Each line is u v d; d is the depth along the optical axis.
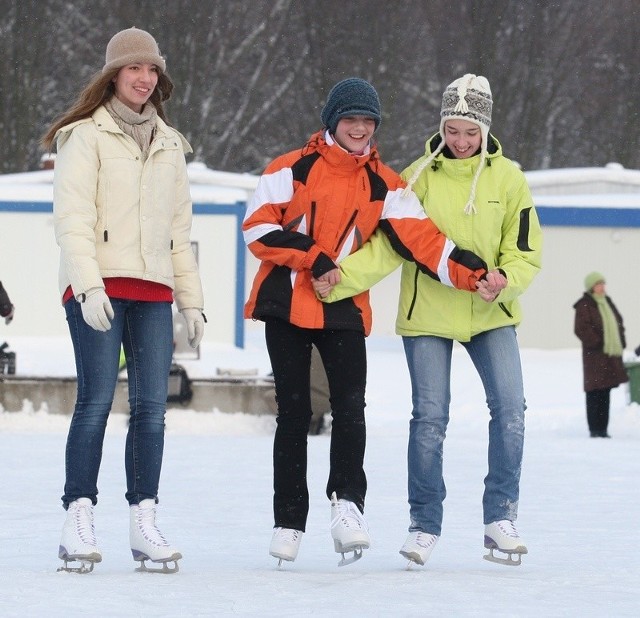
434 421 13.80
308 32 115.38
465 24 114.94
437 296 13.91
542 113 117.56
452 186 14.08
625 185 89.69
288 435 13.49
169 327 13.55
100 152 13.27
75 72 112.50
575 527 17.86
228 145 115.81
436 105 115.25
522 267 13.83
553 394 50.81
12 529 16.97
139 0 112.56
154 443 13.34
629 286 71.06
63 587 12.02
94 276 12.87
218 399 35.56
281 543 13.37
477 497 21.67
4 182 77.75
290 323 13.58
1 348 36.91
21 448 29.28
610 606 11.45
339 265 13.61
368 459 28.02
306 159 13.71
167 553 12.97
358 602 11.49
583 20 117.88
